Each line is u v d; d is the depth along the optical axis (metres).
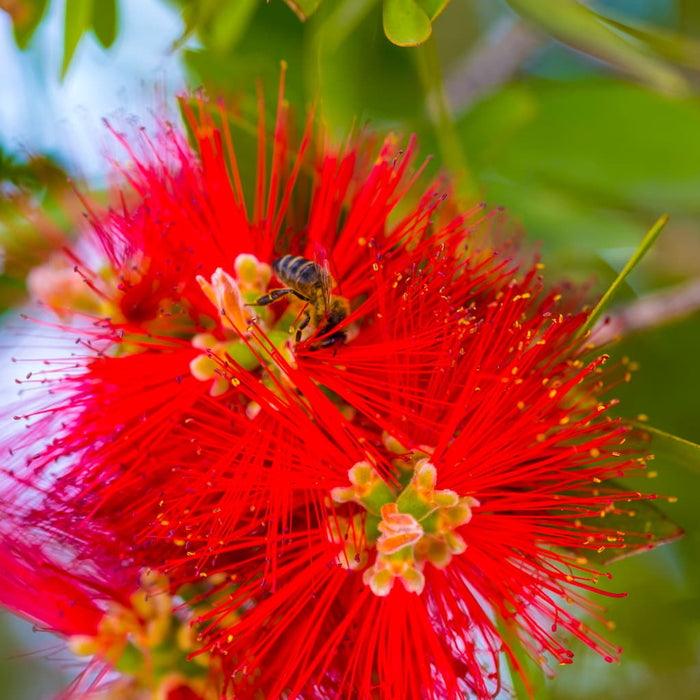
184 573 0.31
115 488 0.31
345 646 0.31
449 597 0.31
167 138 0.32
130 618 0.32
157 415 0.31
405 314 0.31
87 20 0.34
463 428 0.31
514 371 0.31
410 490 0.31
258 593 0.31
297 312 0.32
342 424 0.31
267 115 0.34
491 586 0.31
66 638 0.32
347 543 0.31
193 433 0.31
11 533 0.32
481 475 0.31
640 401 0.34
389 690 0.30
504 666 0.32
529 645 0.31
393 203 0.32
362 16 0.33
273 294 0.31
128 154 0.32
